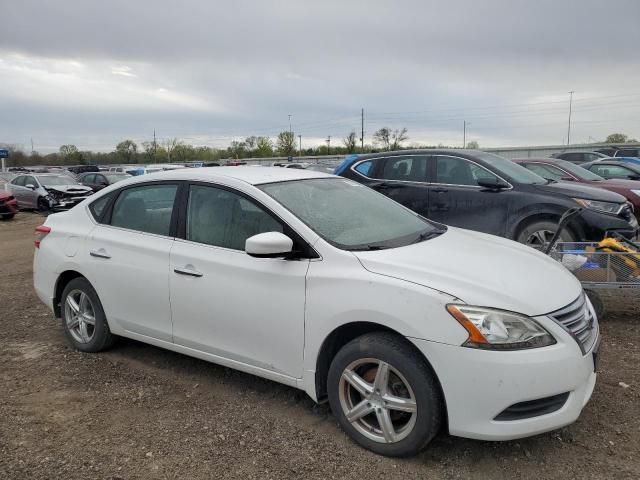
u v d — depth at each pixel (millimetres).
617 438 3258
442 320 2865
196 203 4047
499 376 2766
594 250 5148
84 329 4848
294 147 81625
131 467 3088
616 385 3914
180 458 3174
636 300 5969
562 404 2926
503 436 2814
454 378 2834
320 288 3268
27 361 4699
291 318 3391
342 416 3285
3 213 17422
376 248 3422
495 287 2982
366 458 3135
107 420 3637
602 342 4738
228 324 3711
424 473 2984
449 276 3045
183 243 4016
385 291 3037
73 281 4816
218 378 4277
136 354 4809
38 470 3064
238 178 3961
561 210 6617
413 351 2984
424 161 7801
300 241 3461
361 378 3213
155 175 4418
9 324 5754
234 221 3809
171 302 4023
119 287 4371
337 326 3186
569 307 3078
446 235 3994
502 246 3867
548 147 51719
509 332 2822
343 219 3758
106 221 4637
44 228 5078
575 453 3129
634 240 6660
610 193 6883
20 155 85938
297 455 3182
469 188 7336
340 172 8500
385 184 7961
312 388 3375
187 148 88625
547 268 3496
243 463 3113
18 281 7836
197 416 3672
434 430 2965
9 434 3461
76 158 88812
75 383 4227
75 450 3270
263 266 3529
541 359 2793
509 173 7250
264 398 3916
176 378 4293
